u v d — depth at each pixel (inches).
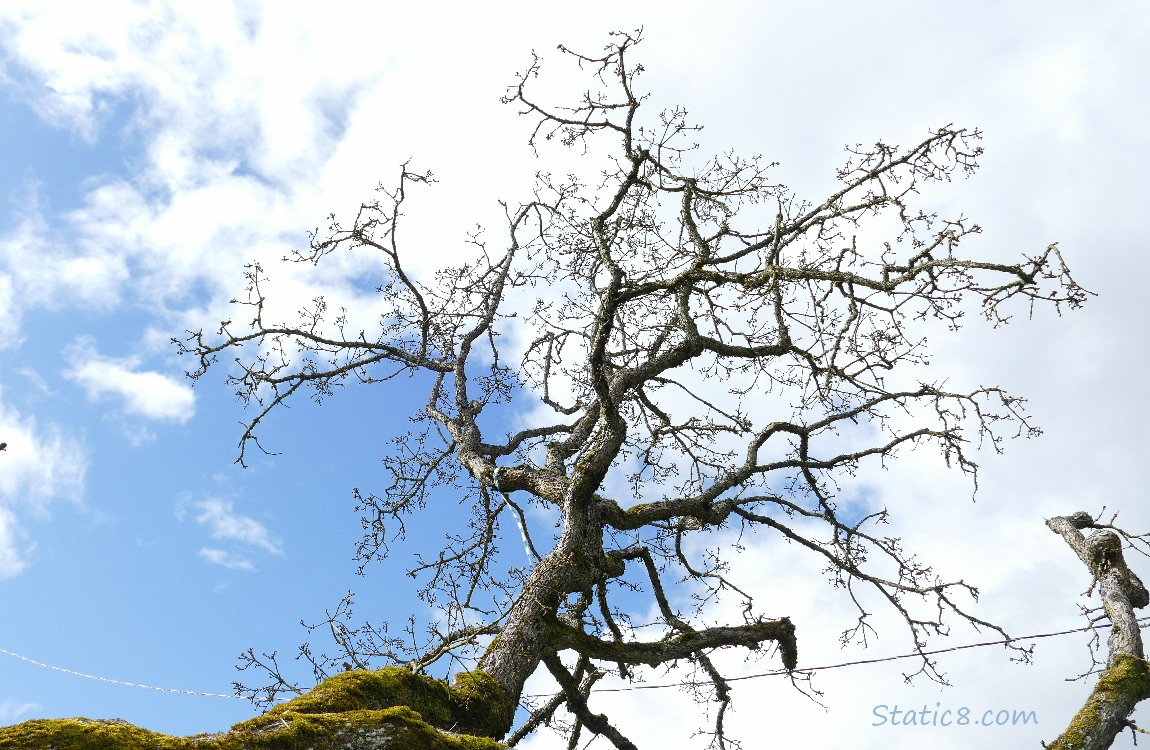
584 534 339.0
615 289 324.5
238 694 317.4
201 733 182.2
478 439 428.8
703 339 355.3
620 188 342.3
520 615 312.8
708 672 398.9
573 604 362.0
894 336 330.3
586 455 363.6
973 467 354.9
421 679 254.7
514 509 390.0
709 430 414.3
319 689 228.8
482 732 269.7
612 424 327.6
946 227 297.3
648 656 330.6
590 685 390.9
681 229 363.9
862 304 323.6
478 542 417.7
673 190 357.1
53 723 164.7
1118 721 323.3
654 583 392.2
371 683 237.0
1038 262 280.1
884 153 303.7
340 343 404.8
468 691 273.0
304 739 188.5
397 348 432.1
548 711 392.8
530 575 326.3
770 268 324.5
